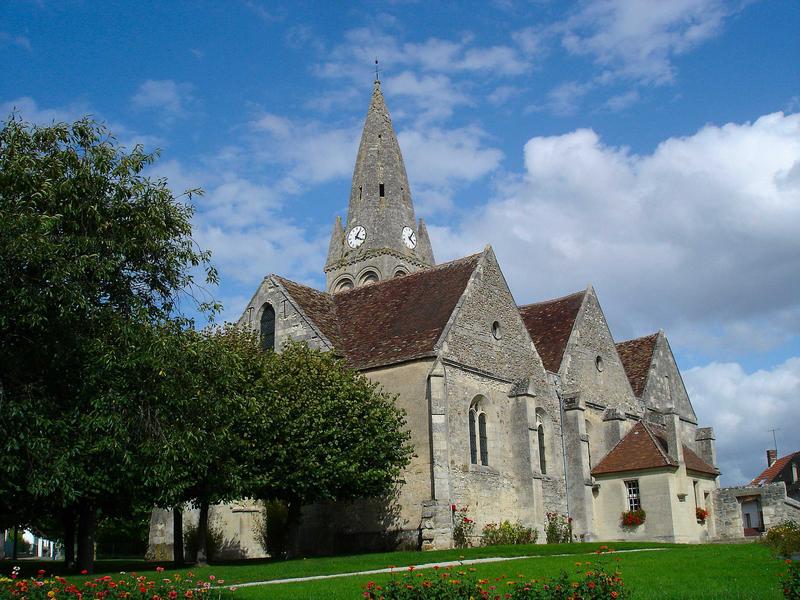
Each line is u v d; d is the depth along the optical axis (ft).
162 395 76.79
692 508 135.44
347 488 103.24
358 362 120.26
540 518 120.98
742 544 107.45
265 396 98.63
